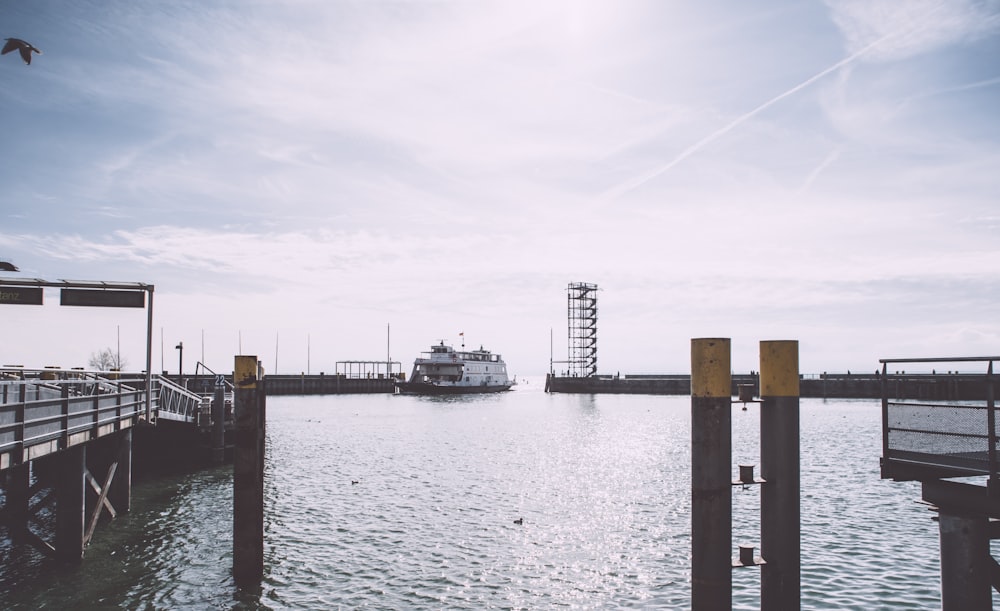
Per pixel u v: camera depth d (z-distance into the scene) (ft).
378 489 108.06
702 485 29.17
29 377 75.92
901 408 32.24
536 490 107.14
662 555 71.15
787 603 29.89
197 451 123.65
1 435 46.32
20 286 68.44
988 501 27.55
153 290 78.95
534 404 355.15
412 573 65.00
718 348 29.09
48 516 84.58
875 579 62.03
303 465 134.00
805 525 81.41
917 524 81.51
